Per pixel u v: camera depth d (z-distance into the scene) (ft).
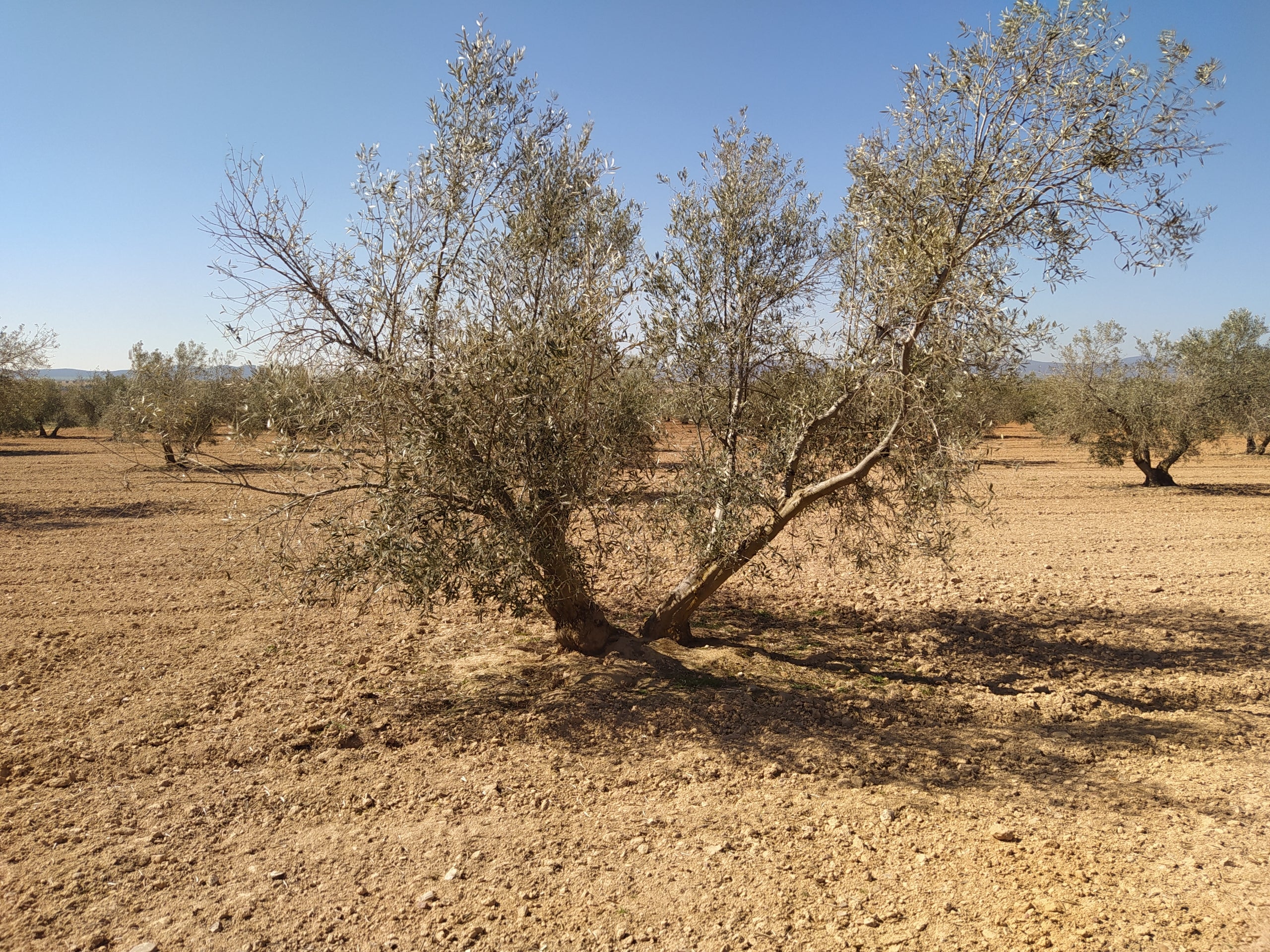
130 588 37.88
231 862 14.70
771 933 12.35
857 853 14.89
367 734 20.75
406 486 20.25
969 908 12.90
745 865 14.46
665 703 22.80
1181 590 37.99
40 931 12.52
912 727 21.81
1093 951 11.53
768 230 26.63
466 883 13.97
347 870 14.42
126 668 25.93
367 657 27.07
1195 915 12.40
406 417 20.11
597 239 23.58
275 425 19.94
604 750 20.01
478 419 20.54
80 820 16.22
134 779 18.21
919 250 19.80
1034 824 16.02
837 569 42.32
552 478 20.92
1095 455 92.79
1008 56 19.79
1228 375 85.40
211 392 86.89
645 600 34.58
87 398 187.73
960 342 19.70
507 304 22.11
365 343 20.27
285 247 19.49
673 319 25.38
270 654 27.45
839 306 24.29
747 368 26.53
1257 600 35.78
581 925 12.64
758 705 23.00
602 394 22.72
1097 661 27.50
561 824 16.21
